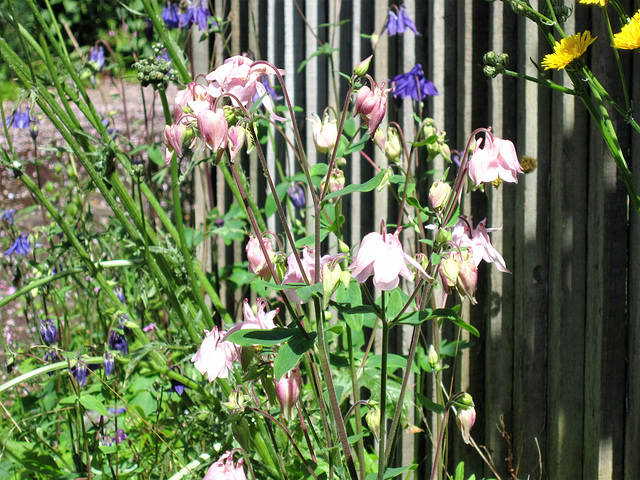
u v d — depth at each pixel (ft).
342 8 11.89
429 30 10.19
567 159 8.38
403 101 10.49
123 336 9.56
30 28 9.56
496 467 9.61
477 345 10.02
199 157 12.32
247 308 5.75
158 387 9.66
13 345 13.08
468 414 6.01
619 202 7.90
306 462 6.46
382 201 10.89
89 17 20.49
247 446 5.94
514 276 9.35
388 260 4.85
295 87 12.94
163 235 9.14
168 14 12.20
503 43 9.22
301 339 5.45
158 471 8.43
